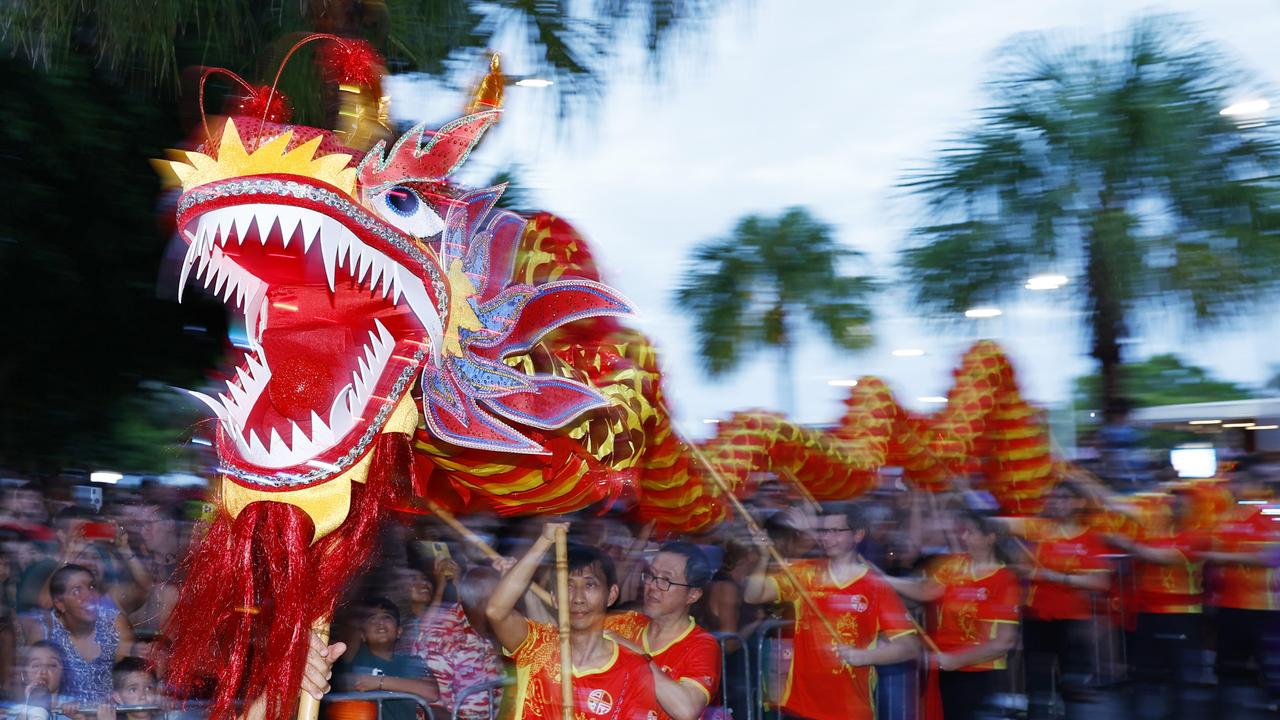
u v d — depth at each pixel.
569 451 2.65
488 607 2.96
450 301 2.27
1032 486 5.62
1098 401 9.52
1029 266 10.75
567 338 2.91
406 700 3.39
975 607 4.55
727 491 3.63
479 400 2.34
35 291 6.56
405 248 2.12
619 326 3.07
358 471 2.11
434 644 3.56
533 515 2.87
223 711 1.99
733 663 4.02
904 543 4.84
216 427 2.13
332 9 2.41
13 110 5.87
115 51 5.59
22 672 3.67
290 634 2.01
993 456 5.55
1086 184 10.78
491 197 2.51
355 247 2.04
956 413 5.40
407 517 2.45
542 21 6.37
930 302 10.98
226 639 2.07
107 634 3.83
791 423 4.38
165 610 4.09
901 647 3.96
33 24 5.58
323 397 2.10
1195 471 7.04
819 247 12.54
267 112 2.15
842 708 3.86
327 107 2.24
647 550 3.78
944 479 5.12
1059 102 10.99
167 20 5.50
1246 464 6.74
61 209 6.36
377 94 2.30
